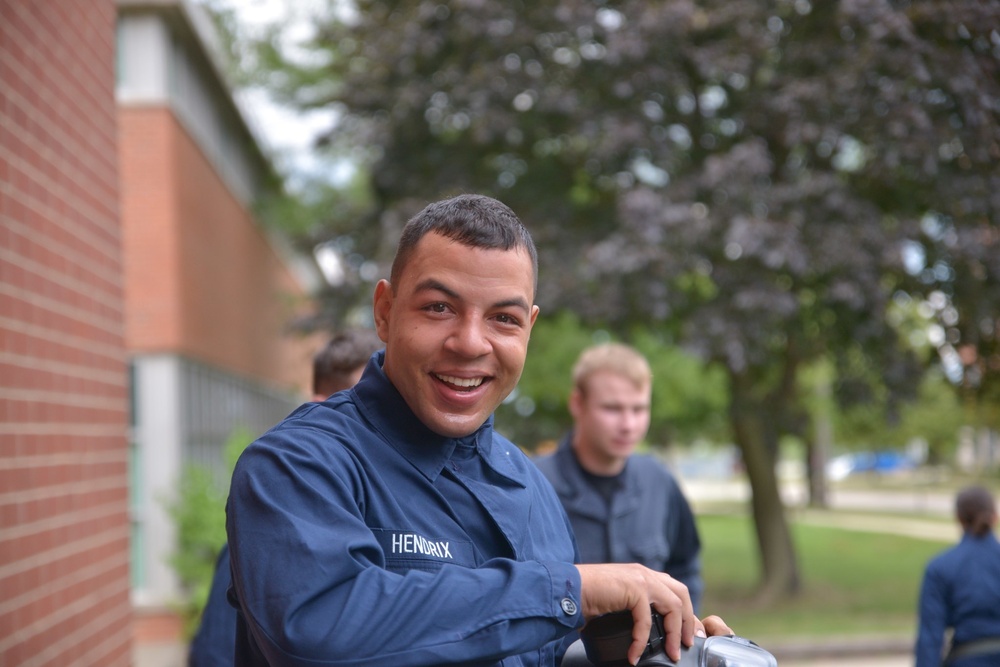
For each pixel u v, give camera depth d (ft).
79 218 13.64
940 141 30.12
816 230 33.88
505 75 36.68
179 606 36.37
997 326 34.12
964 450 205.26
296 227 57.98
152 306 38.40
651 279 33.94
